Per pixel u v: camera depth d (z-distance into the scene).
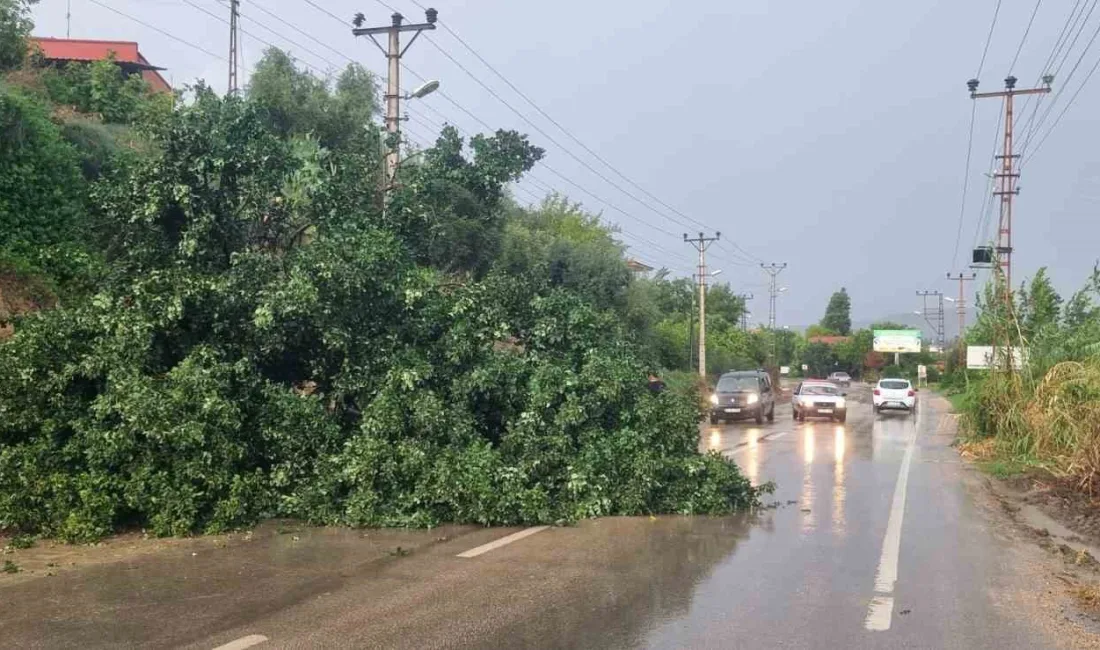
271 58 23.25
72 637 5.99
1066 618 6.55
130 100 25.38
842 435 25.56
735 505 11.41
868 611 6.70
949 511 11.58
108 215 11.98
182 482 9.57
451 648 5.80
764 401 31.70
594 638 6.03
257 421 10.57
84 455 9.59
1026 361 19.98
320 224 12.38
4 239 14.26
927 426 29.95
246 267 11.31
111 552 8.67
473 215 21.02
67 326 10.30
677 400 11.73
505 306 12.48
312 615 6.53
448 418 10.86
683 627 6.27
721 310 79.50
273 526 10.05
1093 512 11.42
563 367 11.55
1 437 9.70
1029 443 16.48
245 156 11.83
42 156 15.18
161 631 6.12
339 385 11.34
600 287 30.75
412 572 7.90
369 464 10.05
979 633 6.17
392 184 14.77
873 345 104.81
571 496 10.70
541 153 15.12
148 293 10.68
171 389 9.77
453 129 14.66
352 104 24.12
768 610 6.72
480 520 10.05
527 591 7.25
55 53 43.25
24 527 9.41
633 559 8.47
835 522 10.59
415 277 12.01
